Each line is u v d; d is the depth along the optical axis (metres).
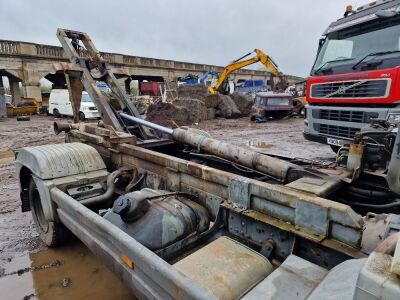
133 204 2.18
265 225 2.01
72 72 4.60
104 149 3.84
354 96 6.02
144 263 1.62
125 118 4.38
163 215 2.17
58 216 3.03
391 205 2.20
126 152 3.36
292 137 12.06
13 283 2.82
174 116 15.80
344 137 6.34
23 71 24.31
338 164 2.63
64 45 4.95
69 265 3.10
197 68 40.28
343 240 1.63
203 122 17.56
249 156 2.77
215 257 1.78
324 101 6.75
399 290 0.85
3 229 3.92
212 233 2.24
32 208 3.64
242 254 1.81
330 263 1.69
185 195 2.57
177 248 2.12
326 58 6.91
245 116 20.86
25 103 23.34
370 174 2.37
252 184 2.06
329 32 7.00
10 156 8.59
